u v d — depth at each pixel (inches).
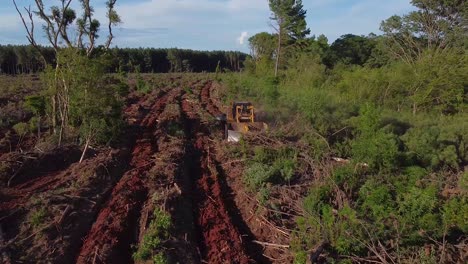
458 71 1003.3
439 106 1019.9
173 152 716.7
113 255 415.8
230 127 852.0
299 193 542.0
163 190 550.3
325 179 541.0
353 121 766.5
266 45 2297.0
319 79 1464.1
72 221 474.0
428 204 428.8
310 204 478.6
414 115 938.7
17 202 516.7
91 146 731.4
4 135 800.9
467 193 484.4
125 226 470.3
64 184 577.3
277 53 2033.7
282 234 460.1
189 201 549.3
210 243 453.7
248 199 549.0
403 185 510.0
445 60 1035.3
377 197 459.8
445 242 389.1
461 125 764.0
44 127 852.0
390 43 1745.8
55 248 419.5
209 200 558.6
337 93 1164.5
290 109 973.8
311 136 735.7
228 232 475.5
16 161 624.7
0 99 1210.0
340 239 393.4
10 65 2942.9
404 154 593.0
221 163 708.7
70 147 711.1
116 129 778.8
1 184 571.2
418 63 1091.9
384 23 1739.7
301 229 441.7
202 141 841.5
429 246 386.3
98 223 471.8
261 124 834.8
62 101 788.0
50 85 764.0
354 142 667.4
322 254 390.3
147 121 1005.8
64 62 723.4
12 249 412.8
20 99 1248.2
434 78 1009.5
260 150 679.7
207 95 1675.7
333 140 742.5
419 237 397.4
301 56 1846.7
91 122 718.5
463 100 1027.9
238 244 448.5
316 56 1793.8
